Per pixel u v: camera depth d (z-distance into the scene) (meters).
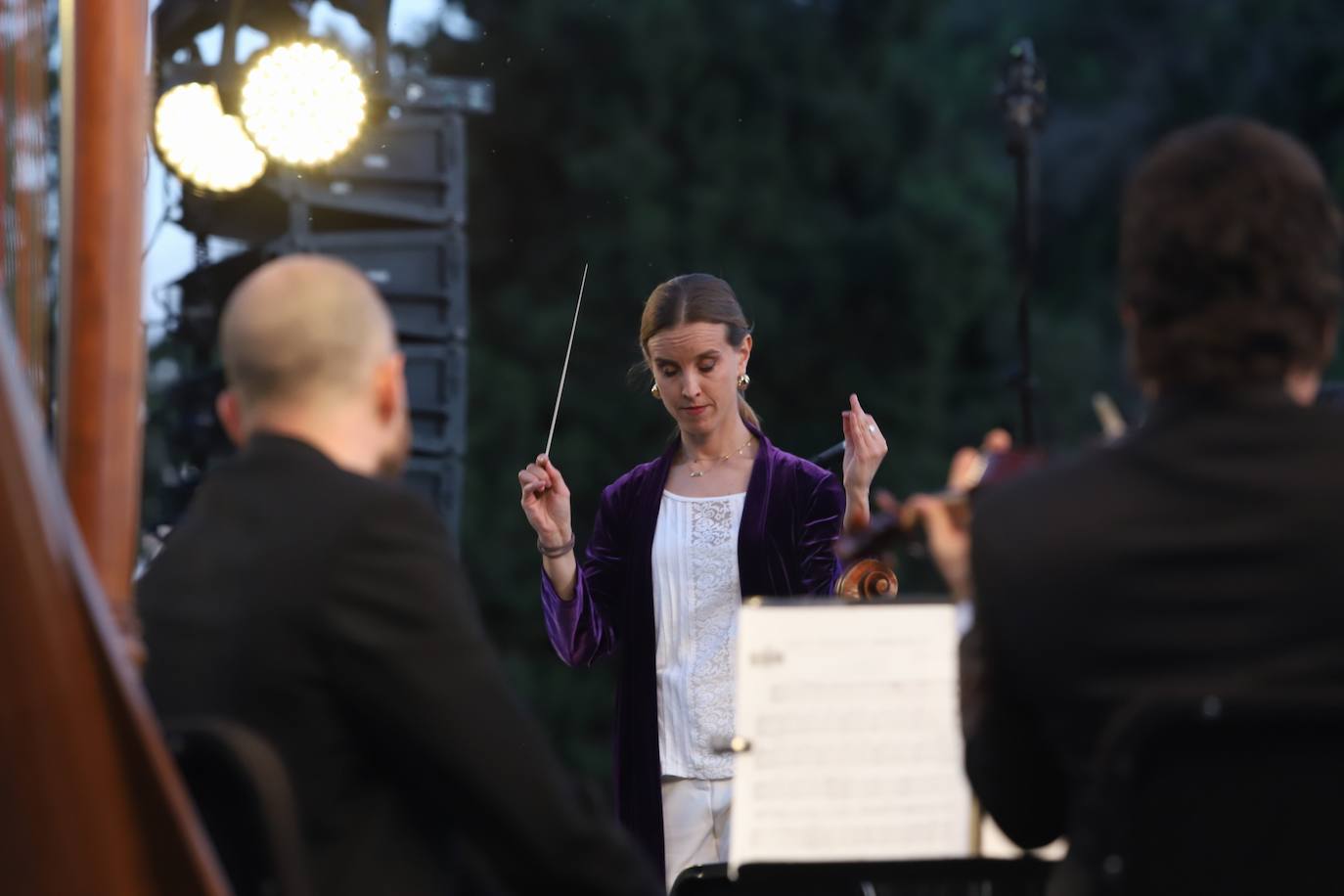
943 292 38.28
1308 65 52.56
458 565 5.30
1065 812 4.86
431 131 13.62
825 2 40.53
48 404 5.45
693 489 9.48
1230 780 4.16
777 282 37.59
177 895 4.37
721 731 9.08
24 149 4.85
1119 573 4.34
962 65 51.75
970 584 4.66
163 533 12.59
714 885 6.67
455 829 5.40
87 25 4.94
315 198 13.09
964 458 5.18
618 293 35.38
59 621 4.29
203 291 13.02
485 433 33.88
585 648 9.49
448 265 13.62
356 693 5.00
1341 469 4.27
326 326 5.46
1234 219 4.44
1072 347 43.38
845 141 39.00
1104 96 54.19
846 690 4.96
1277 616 4.20
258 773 4.63
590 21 35.78
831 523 9.14
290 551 5.08
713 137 37.56
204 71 12.11
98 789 4.31
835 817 4.94
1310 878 4.12
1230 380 4.45
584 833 5.11
